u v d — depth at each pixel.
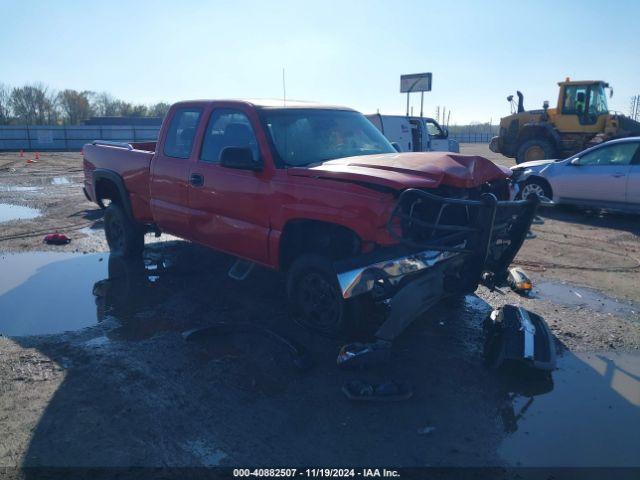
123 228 7.08
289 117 5.16
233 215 5.10
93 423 3.39
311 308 4.64
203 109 5.58
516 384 3.94
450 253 4.29
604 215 10.89
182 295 5.82
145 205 6.50
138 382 3.91
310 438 3.26
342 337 4.47
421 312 4.20
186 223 5.73
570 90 17.64
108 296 5.82
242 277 5.55
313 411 3.55
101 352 4.40
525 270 6.83
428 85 20.98
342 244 4.53
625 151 10.09
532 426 3.41
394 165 4.29
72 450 3.12
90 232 9.13
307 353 4.23
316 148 5.09
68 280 6.45
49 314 5.34
